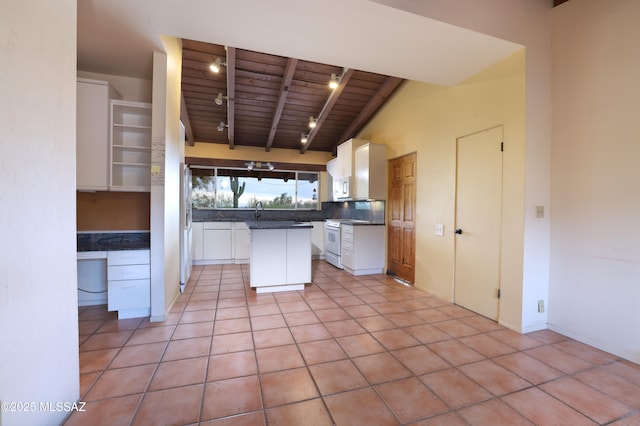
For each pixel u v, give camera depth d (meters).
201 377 1.88
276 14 2.09
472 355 2.21
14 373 1.14
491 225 2.90
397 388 1.79
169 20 2.18
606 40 2.29
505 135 2.74
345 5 1.98
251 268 3.74
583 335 2.44
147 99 3.18
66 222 1.49
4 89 1.09
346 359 2.13
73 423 1.46
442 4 2.17
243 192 6.44
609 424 1.51
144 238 3.23
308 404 1.64
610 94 2.27
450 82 3.23
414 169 4.16
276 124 5.16
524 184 2.58
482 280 3.01
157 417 1.51
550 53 2.66
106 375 1.89
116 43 2.52
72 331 1.55
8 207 1.11
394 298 3.58
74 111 1.57
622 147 2.20
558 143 2.61
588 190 2.41
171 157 3.04
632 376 1.95
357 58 2.71
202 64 3.93
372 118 5.36
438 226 3.62
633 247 2.14
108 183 2.81
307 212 6.74
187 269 4.24
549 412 1.59
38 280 1.28
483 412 1.59
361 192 5.02
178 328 2.64
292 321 2.84
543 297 2.69
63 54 1.46
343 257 5.21
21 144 1.18
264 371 1.96
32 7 1.24
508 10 2.43
